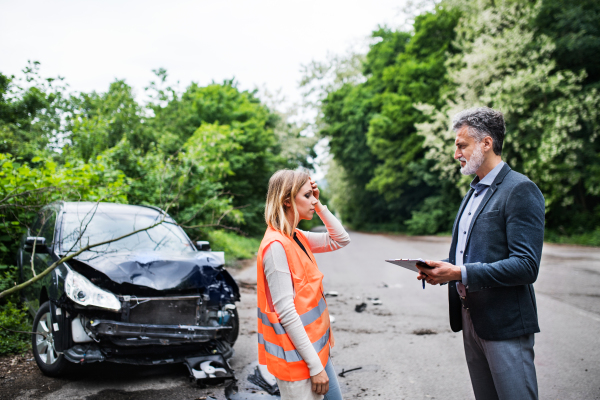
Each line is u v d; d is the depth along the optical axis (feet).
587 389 11.43
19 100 38.42
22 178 20.04
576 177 59.41
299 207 6.81
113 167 31.04
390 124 106.42
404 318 19.74
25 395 11.10
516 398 6.57
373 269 36.58
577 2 65.92
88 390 11.54
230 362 14.05
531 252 6.35
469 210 7.43
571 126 58.03
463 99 74.13
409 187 116.88
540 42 65.16
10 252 20.42
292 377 5.99
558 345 15.02
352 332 17.51
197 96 79.15
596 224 62.54
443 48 97.91
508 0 69.10
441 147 77.87
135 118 45.39
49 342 12.48
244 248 51.70
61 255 13.66
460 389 11.80
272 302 6.19
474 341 7.38
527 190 6.63
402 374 12.96
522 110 61.82
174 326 12.32
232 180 72.13
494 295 6.75
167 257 13.80
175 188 34.06
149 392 11.49
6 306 16.35
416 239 83.20
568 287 25.26
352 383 12.30
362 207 150.92
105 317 12.14
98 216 16.28
